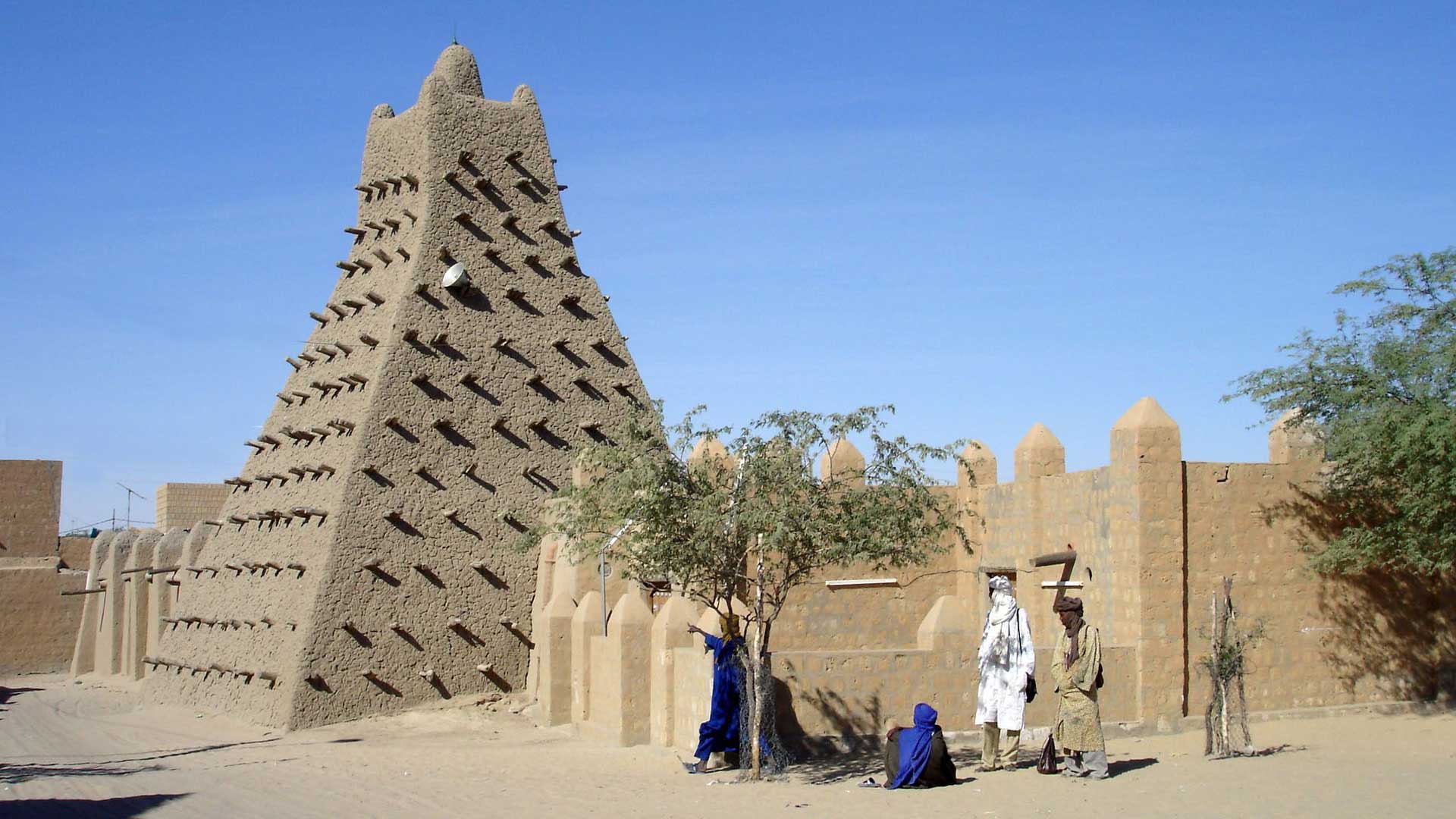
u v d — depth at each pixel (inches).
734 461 778.8
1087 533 960.9
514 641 1235.2
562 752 917.8
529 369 1305.4
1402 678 971.9
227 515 1449.3
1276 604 938.1
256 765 914.1
